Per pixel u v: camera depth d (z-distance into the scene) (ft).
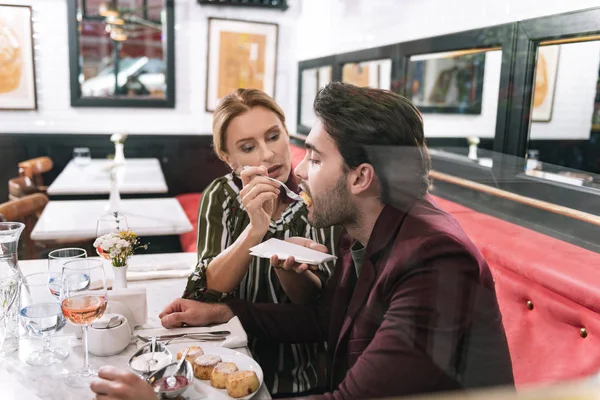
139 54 6.00
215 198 4.19
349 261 3.13
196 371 2.66
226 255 3.64
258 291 3.95
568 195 3.08
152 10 6.00
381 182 2.38
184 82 6.37
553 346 2.71
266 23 6.35
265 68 6.45
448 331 1.96
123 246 3.74
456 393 1.47
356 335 2.42
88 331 2.98
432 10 4.36
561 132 4.33
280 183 3.68
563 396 1.34
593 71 4.38
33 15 5.25
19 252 4.77
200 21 6.21
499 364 1.93
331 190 2.47
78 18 5.46
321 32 5.90
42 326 2.96
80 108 5.61
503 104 4.12
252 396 2.54
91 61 5.74
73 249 3.81
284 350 3.27
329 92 2.48
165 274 4.42
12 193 5.38
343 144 2.38
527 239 2.85
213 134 4.25
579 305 2.61
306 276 3.54
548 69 4.26
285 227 3.76
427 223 2.27
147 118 6.17
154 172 5.95
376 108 2.36
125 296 3.29
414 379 1.92
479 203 2.97
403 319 2.04
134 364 2.72
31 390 2.55
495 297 2.09
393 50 4.73
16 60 5.26
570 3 4.22
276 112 4.08
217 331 3.25
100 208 5.34
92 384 2.31
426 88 4.31
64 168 5.78
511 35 4.31
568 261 2.75
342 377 2.55
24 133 5.53
